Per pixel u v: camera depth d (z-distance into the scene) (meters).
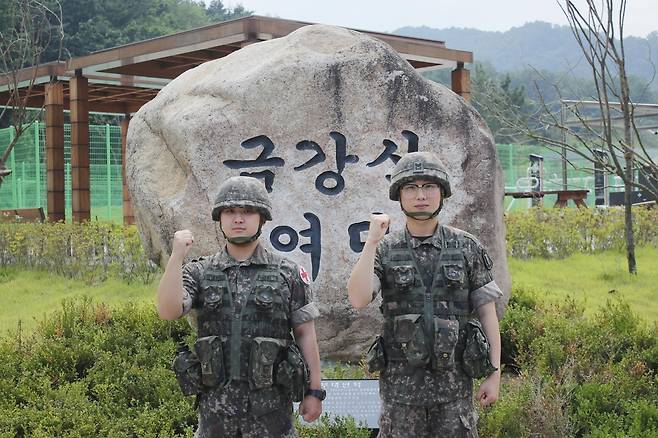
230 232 3.69
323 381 5.35
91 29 31.36
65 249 11.54
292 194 6.55
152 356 6.51
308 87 6.62
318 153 6.61
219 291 3.67
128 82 17.62
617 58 7.80
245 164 6.53
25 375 6.06
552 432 5.18
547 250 13.41
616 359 6.61
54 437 5.09
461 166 6.75
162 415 5.45
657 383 6.05
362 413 5.24
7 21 18.70
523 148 30.64
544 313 7.63
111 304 9.04
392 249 3.88
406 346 3.76
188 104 6.73
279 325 3.68
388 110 6.71
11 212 16.78
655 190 8.28
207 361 3.61
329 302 6.42
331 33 6.86
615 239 14.18
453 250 3.86
